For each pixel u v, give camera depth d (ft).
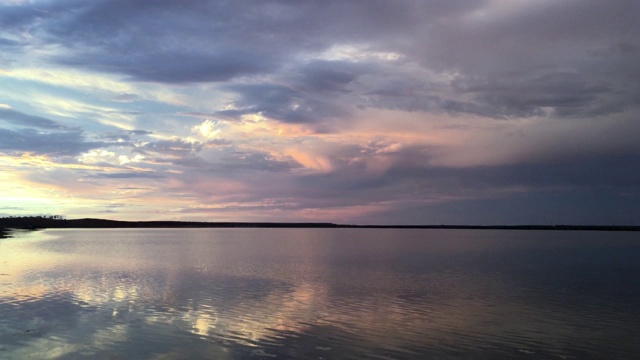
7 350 49.08
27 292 84.43
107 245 261.85
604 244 333.62
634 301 84.17
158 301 77.82
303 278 113.19
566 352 52.80
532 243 351.46
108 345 51.26
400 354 50.47
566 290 97.25
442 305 78.79
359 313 70.90
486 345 54.80
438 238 495.41
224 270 129.80
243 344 52.70
